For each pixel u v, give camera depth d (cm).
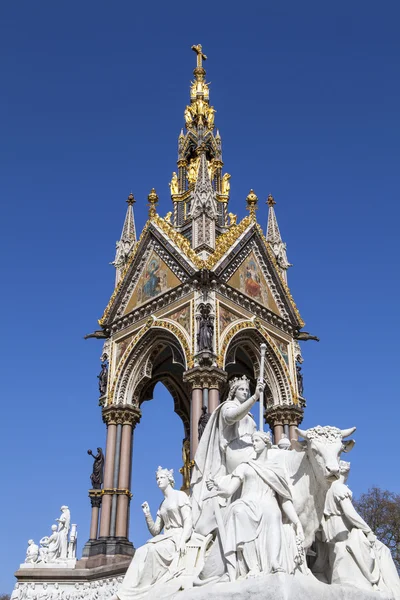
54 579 3550
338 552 802
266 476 778
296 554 712
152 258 4431
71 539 3788
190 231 4891
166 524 922
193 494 927
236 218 5184
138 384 4225
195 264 4022
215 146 5434
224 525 753
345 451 813
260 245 4569
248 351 4291
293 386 4288
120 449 4053
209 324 3803
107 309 4544
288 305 4556
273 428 4197
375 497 5594
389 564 837
